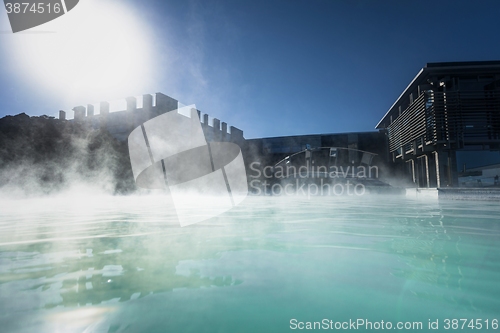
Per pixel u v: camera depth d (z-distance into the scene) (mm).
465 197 6242
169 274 995
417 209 3930
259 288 845
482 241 1556
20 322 633
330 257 1230
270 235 1823
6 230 2090
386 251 1330
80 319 650
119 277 957
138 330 598
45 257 1253
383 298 771
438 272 1005
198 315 669
